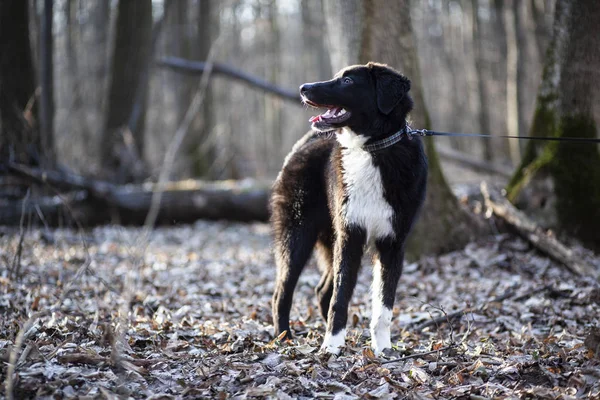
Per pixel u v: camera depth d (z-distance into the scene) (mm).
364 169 4688
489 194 8445
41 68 13508
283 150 32125
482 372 4008
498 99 27719
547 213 7934
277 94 15906
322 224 5281
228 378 3867
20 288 6027
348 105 4691
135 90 15188
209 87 18641
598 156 7871
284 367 4039
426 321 5633
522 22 20578
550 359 4238
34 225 9570
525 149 8469
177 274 7754
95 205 10992
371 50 7977
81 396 3391
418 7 30875
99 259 8305
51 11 13492
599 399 3539
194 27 20656
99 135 15383
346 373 3971
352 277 4688
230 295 6801
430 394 3676
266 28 30438
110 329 4094
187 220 11586
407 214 4730
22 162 10031
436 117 34375
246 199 11406
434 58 34062
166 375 3855
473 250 8008
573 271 7043
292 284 5246
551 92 8102
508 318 5586
